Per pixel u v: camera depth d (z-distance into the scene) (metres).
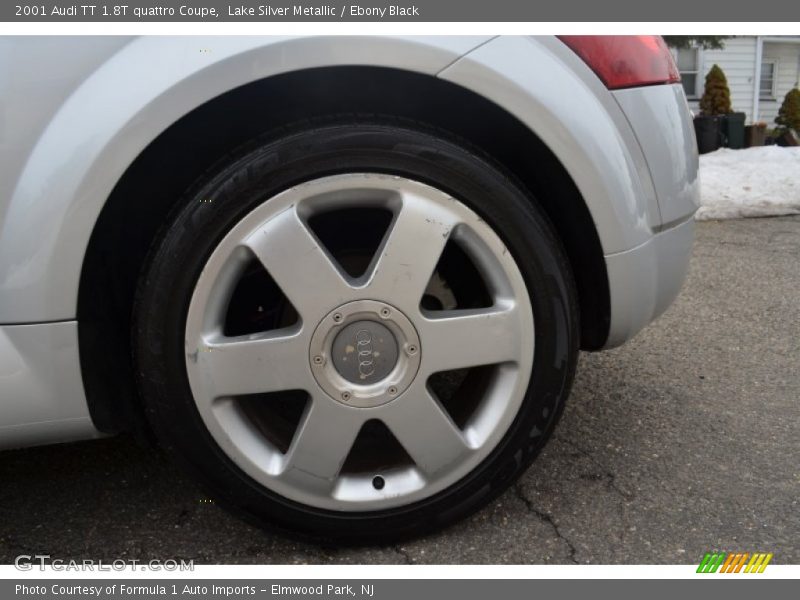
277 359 1.47
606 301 1.67
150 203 1.55
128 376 1.59
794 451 2.01
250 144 1.48
